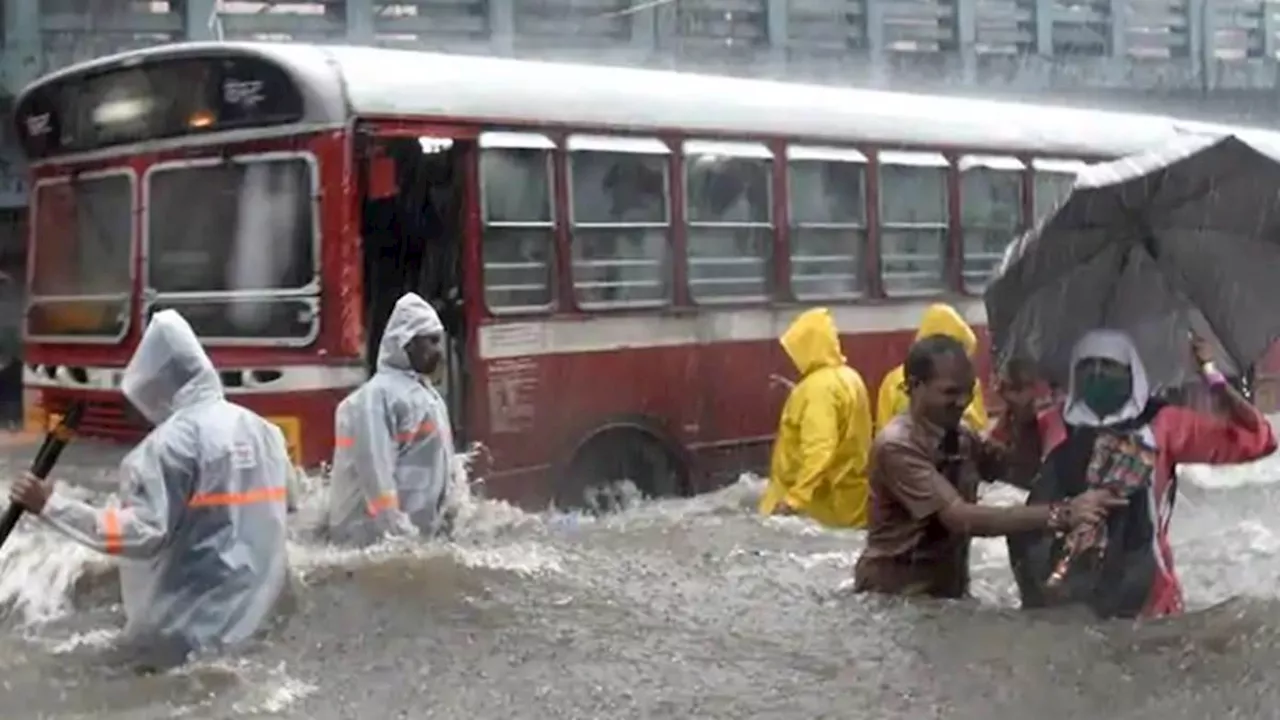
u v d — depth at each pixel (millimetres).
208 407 5719
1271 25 24453
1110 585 5496
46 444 5426
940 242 12062
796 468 8570
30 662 5801
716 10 18562
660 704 5023
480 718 4977
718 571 7047
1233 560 7652
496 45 17266
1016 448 5762
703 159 10406
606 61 17812
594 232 9758
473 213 9094
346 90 8547
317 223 8523
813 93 11414
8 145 17031
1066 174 13125
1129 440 5344
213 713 5109
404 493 7281
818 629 5664
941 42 20516
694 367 10305
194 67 8922
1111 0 22328
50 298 9734
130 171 9227
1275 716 4656
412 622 6020
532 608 6262
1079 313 5875
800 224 11023
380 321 9070
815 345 8594
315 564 6770
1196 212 5555
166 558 5648
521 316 9336
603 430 9750
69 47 16422
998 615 5613
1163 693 4879
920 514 5512
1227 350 5852
